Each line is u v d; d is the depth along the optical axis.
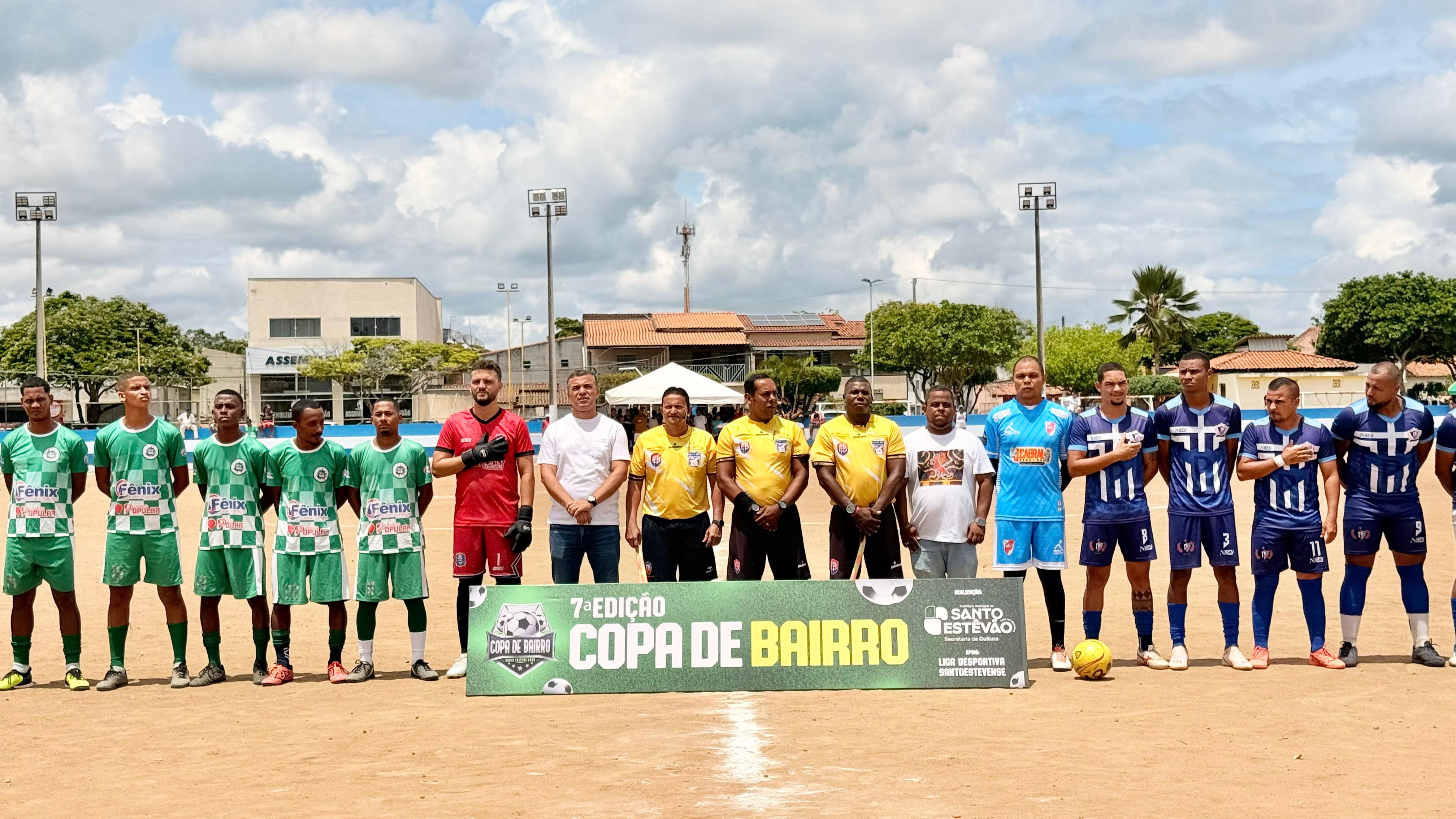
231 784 5.76
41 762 6.32
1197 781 5.46
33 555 8.37
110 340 69.75
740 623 7.92
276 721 7.23
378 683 8.51
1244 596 12.14
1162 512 21.20
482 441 8.49
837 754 6.03
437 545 18.66
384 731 6.85
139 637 10.67
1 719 7.43
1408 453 8.36
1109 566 8.60
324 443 8.65
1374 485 8.40
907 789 5.34
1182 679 8.07
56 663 9.48
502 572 8.48
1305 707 7.11
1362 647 9.33
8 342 68.94
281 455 8.59
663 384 32.84
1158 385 60.00
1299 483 8.41
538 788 5.49
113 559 8.40
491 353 80.25
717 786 5.44
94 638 10.64
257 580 8.58
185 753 6.45
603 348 74.19
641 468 8.78
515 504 8.58
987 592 7.94
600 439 8.74
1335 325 65.50
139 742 6.73
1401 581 8.62
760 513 8.55
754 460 8.63
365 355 68.50
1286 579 13.22
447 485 32.94
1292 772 5.62
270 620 9.27
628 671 7.86
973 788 5.34
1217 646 9.52
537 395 70.12
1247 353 64.56
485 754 6.20
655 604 7.94
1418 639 8.56
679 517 8.69
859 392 8.41
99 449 8.52
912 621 7.91
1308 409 47.97
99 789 5.73
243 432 8.73
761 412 8.70
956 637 7.89
